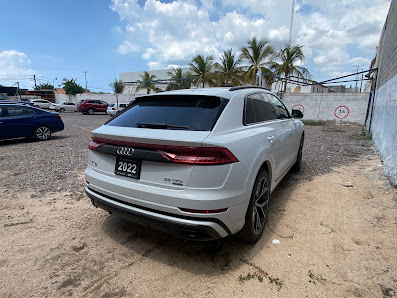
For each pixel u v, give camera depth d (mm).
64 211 3557
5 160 6504
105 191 2545
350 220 3234
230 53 26594
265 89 3855
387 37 9469
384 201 3760
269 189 3021
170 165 2148
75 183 4699
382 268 2334
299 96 19156
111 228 3123
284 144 3643
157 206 2189
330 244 2723
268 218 3320
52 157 6832
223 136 2258
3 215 3414
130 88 45750
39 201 3879
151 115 2664
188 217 2092
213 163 2070
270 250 2639
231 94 2746
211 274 2312
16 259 2518
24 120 9281
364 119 17516
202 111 2477
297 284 2166
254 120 2988
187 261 2500
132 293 2102
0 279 2248
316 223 3176
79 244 2785
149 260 2521
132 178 2363
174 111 2594
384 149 6109
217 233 2162
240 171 2244
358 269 2328
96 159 2715
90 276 2299
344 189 4301
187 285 2180
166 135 2191
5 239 2854
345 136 10891
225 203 2123
